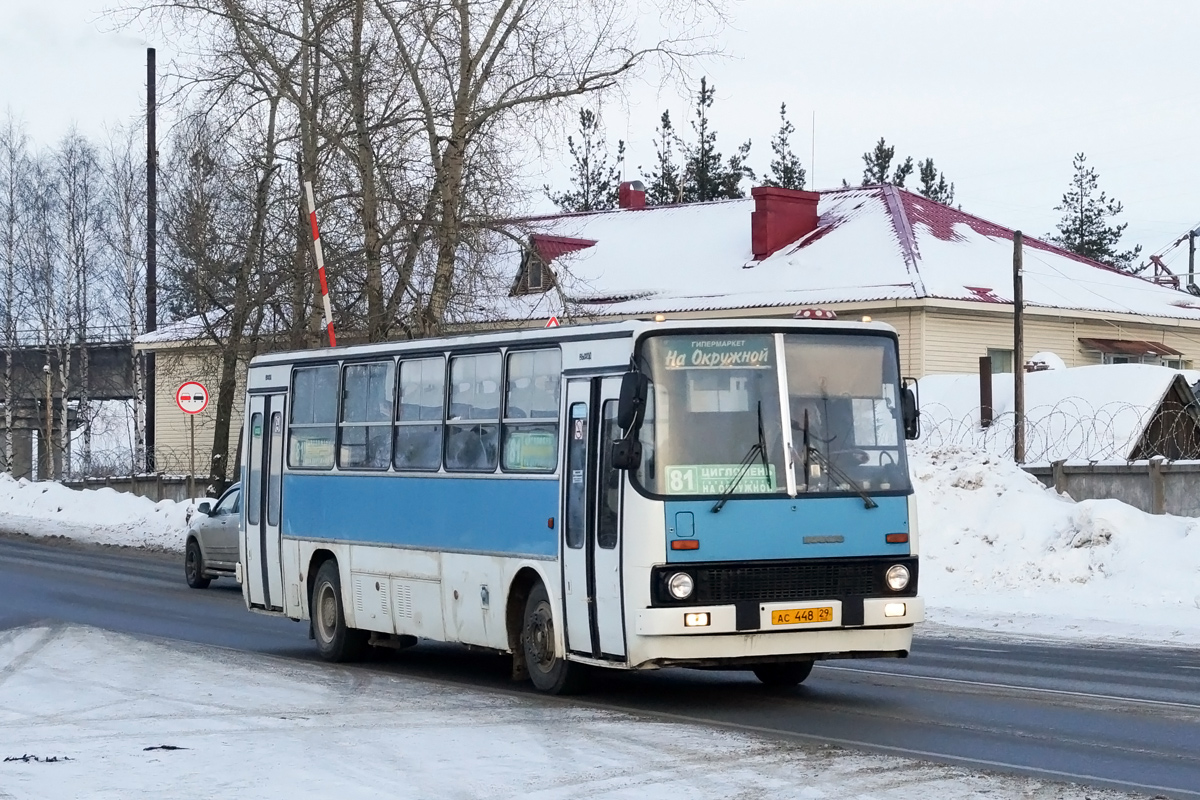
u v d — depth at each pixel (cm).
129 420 8862
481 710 1233
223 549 2562
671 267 5034
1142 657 1580
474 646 1426
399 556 1547
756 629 1181
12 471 6519
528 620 1353
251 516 1869
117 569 3005
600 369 1256
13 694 1331
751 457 1208
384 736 1083
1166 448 3212
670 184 8712
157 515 4188
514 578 1367
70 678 1439
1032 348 4628
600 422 1249
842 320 1263
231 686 1391
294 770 943
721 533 1188
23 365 6812
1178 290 5472
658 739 1061
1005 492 2464
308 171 2889
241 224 3123
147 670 1505
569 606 1279
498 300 3002
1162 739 1065
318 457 1720
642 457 1191
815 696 1321
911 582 1235
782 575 1197
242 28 2873
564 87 2780
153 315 4928
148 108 3750
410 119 2850
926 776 911
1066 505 2392
